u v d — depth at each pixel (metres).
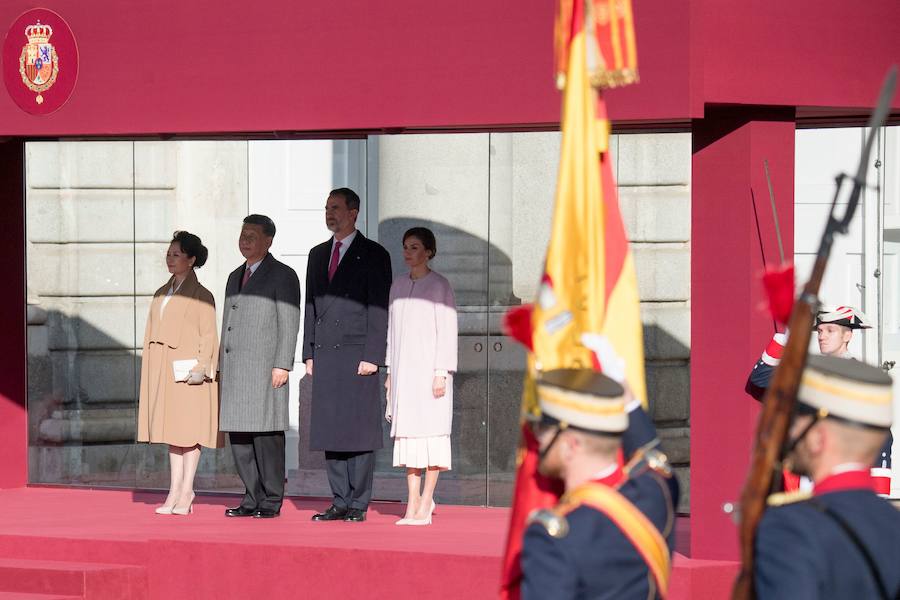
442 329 14.04
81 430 17.47
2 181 17.44
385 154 16.22
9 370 17.61
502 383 15.55
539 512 5.50
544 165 15.40
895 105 12.45
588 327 6.73
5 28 14.54
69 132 14.32
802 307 4.95
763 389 11.65
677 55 11.82
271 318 14.77
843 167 16.83
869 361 16.30
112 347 17.38
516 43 12.65
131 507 15.87
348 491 14.77
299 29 13.42
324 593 12.76
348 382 14.45
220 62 13.71
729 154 12.33
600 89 7.52
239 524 14.45
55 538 13.63
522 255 15.49
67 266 17.41
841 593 4.62
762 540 4.74
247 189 17.23
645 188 15.98
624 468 5.84
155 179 17.20
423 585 12.42
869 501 4.84
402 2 13.05
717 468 12.27
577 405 5.65
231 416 14.75
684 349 15.92
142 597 13.23
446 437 14.18
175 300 15.22
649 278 16.00
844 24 12.28
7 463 17.62
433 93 12.95
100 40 14.17
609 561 5.41
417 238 14.05
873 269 16.41
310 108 13.41
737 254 12.25
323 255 14.77
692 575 11.84
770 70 12.07
